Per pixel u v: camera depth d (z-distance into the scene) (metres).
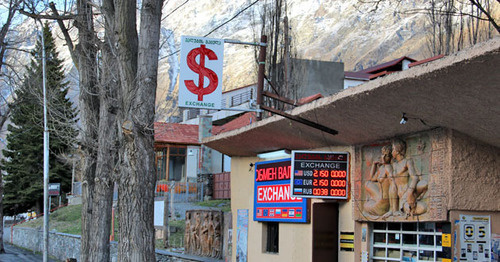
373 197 11.66
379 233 11.98
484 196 9.76
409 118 9.89
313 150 13.88
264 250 15.91
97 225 15.56
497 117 8.48
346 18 152.38
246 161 17.39
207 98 11.11
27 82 26.02
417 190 10.38
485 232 9.73
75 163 43.56
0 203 31.91
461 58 7.48
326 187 12.61
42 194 48.25
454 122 9.29
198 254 20.34
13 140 48.53
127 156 11.23
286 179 14.66
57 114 23.36
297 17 172.50
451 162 9.55
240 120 38.16
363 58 124.69
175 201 34.03
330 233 12.91
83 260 16.75
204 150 40.44
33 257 30.19
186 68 11.11
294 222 14.23
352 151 12.55
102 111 15.82
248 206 16.98
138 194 11.04
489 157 9.87
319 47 144.00
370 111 10.33
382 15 139.50
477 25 20.05
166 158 39.91
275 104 25.70
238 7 177.00
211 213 19.88
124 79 11.70
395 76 8.87
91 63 17.23
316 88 31.78
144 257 10.90
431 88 8.48
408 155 10.77
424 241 10.77
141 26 11.63
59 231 33.59
